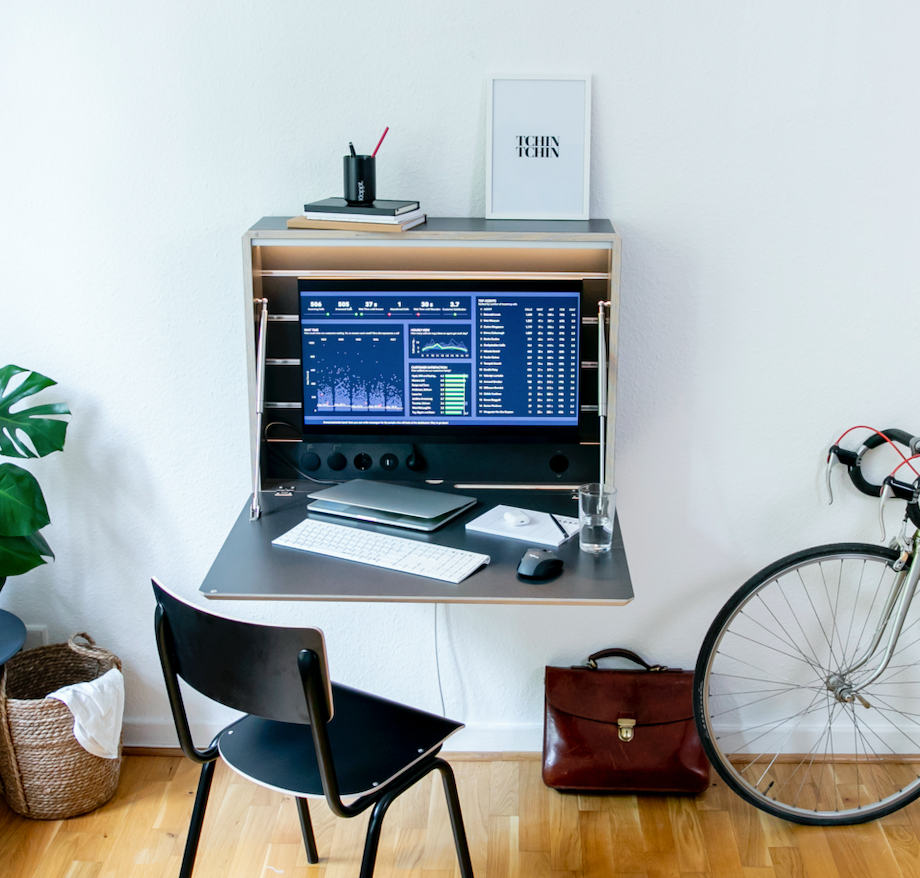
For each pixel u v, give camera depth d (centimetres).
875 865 213
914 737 250
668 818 228
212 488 237
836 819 225
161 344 226
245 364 227
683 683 237
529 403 210
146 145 213
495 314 205
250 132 212
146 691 254
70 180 215
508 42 204
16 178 215
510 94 205
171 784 240
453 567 175
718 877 209
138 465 235
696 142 209
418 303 204
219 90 209
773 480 232
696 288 218
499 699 252
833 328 221
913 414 226
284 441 221
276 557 182
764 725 252
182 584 246
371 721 181
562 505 206
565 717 236
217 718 253
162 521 240
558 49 204
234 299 222
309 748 173
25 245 220
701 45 203
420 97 208
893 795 226
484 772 245
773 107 206
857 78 204
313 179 215
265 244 194
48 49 207
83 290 223
